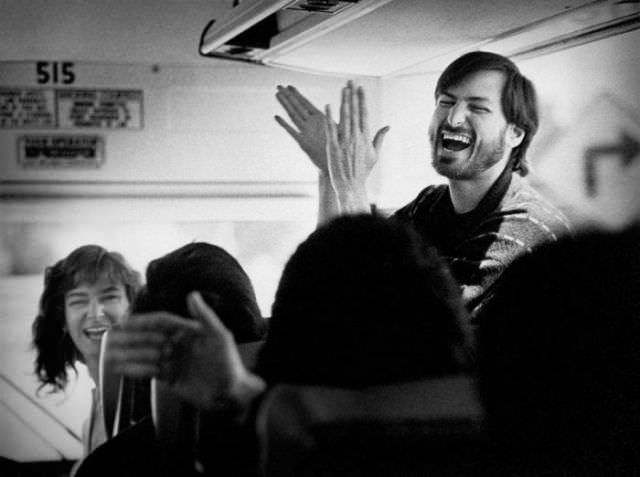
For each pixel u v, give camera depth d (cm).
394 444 95
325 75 262
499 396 131
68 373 267
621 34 201
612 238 148
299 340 101
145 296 169
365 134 230
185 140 266
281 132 270
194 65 264
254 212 271
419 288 103
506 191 221
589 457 131
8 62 258
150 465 131
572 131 213
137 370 90
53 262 264
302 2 174
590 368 139
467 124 226
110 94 262
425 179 256
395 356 100
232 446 91
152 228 267
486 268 204
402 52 229
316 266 103
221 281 169
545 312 148
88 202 263
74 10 258
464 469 99
